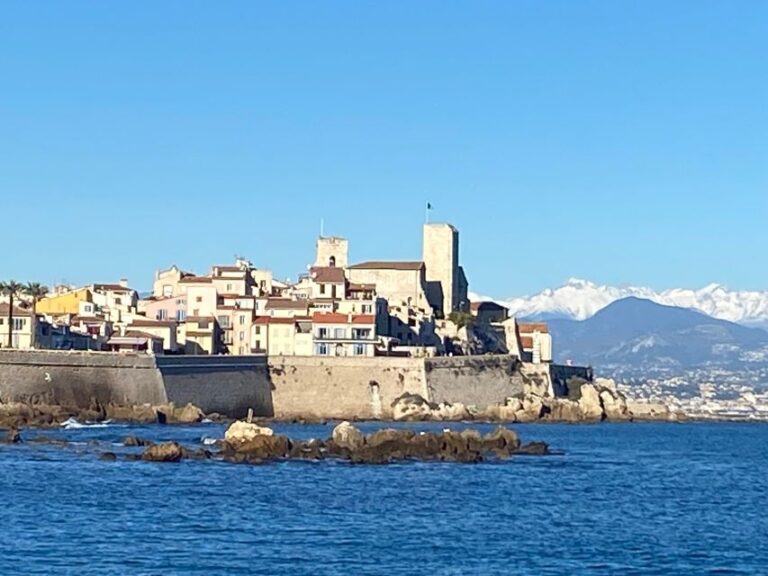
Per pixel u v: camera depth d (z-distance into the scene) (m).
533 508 170.12
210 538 139.38
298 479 193.12
